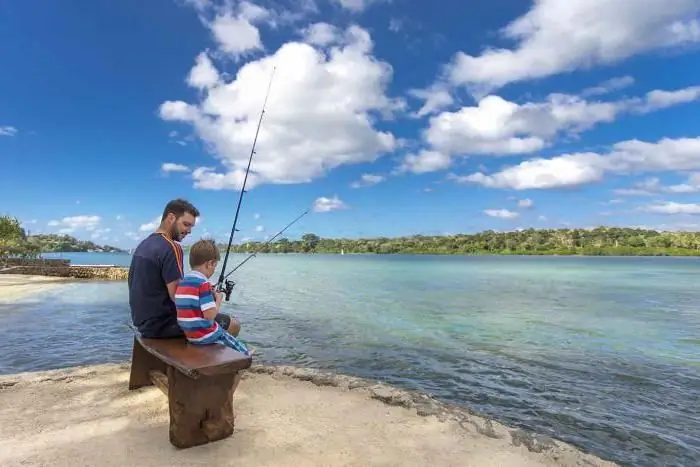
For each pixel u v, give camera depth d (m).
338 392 4.41
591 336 10.34
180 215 3.61
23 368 7.04
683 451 4.35
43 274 32.59
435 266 63.38
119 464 2.71
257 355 8.05
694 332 11.00
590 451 4.33
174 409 2.93
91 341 9.17
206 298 3.15
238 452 2.93
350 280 31.58
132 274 3.46
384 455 3.04
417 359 7.92
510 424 4.97
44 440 3.05
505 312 14.57
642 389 6.30
